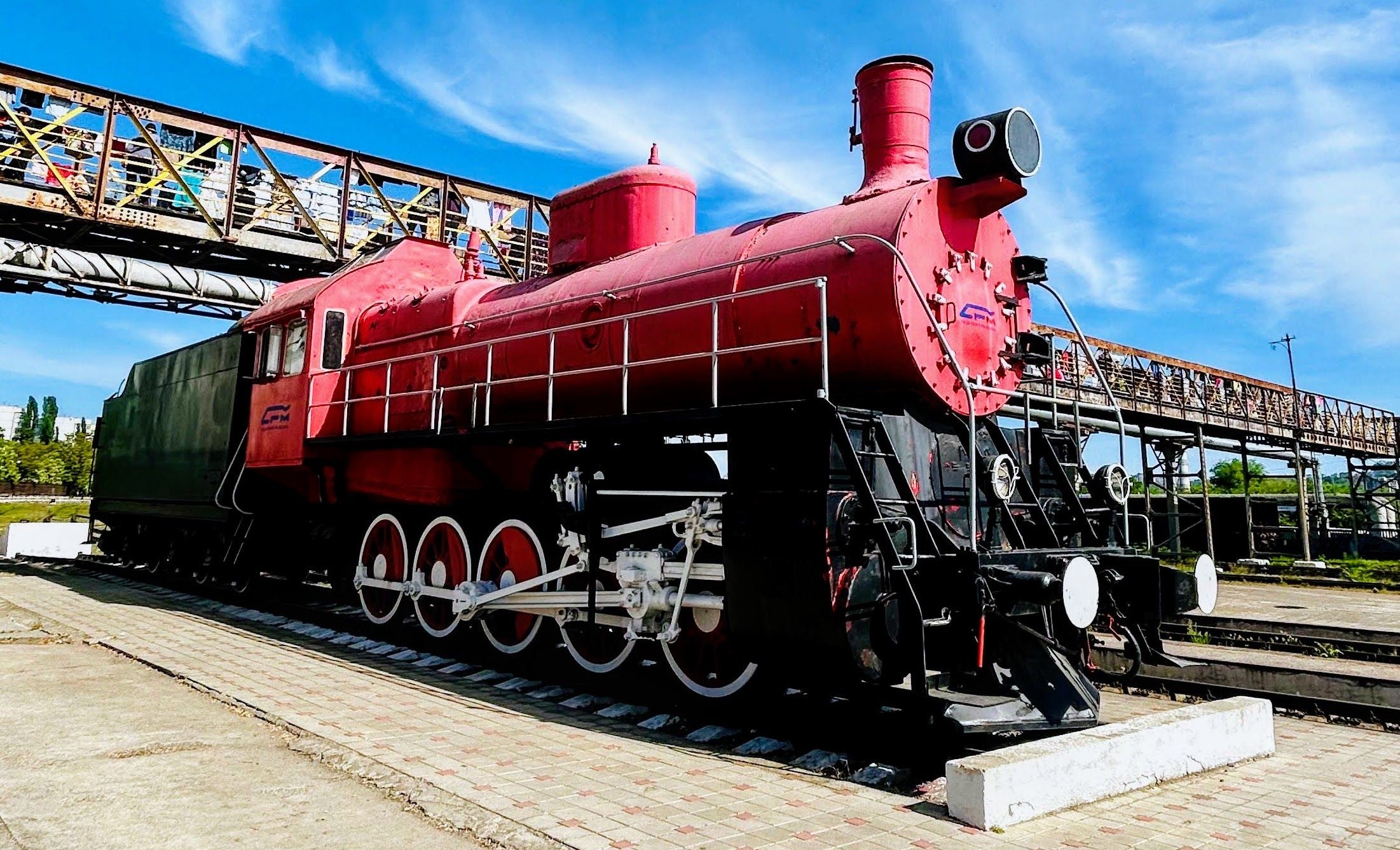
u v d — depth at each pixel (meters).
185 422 14.59
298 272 17.05
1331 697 7.74
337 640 10.45
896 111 7.50
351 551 12.19
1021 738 6.05
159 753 5.47
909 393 6.36
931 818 4.52
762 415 5.89
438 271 12.96
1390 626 13.66
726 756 5.76
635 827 4.31
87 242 15.00
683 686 7.29
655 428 6.65
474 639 9.46
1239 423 25.72
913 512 5.78
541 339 8.74
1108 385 7.40
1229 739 5.78
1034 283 7.31
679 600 6.82
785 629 5.70
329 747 5.58
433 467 9.88
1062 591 5.23
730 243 7.57
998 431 6.70
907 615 5.48
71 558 22.53
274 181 15.66
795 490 5.65
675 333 7.43
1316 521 34.50
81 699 6.95
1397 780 5.50
